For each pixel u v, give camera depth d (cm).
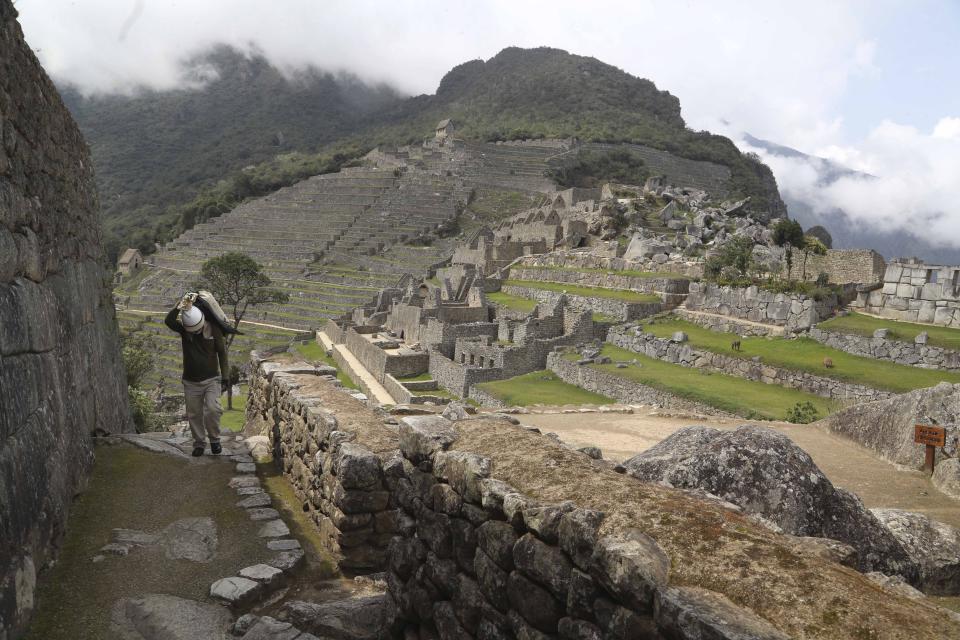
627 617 330
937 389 1181
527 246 7431
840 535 631
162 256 10962
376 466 712
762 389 3278
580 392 3841
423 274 8069
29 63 739
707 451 673
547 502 411
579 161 13475
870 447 1278
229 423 3606
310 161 16950
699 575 323
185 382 1062
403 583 570
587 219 7856
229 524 782
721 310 4622
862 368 3259
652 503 387
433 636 516
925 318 3747
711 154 15850
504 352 4366
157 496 860
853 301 4144
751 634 276
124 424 1429
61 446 717
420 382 4394
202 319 1051
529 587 405
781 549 336
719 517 370
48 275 770
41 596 574
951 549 674
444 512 513
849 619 285
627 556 331
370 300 7294
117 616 567
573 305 5431
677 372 3722
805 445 1328
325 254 9369
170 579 641
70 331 880
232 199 14462
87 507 789
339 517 709
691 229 7169
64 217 912
